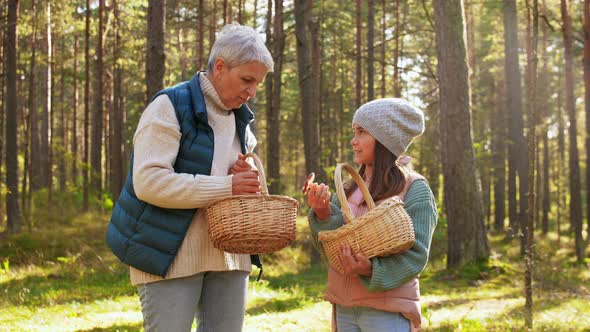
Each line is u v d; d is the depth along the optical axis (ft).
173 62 82.79
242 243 9.67
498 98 97.81
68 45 109.09
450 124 43.60
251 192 9.95
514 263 48.47
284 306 27.63
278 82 60.23
